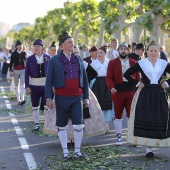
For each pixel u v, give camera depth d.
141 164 8.01
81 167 7.73
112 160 8.27
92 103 9.57
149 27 25.27
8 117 14.09
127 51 9.77
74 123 8.31
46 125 9.61
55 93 8.31
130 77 8.59
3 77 30.14
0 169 7.72
